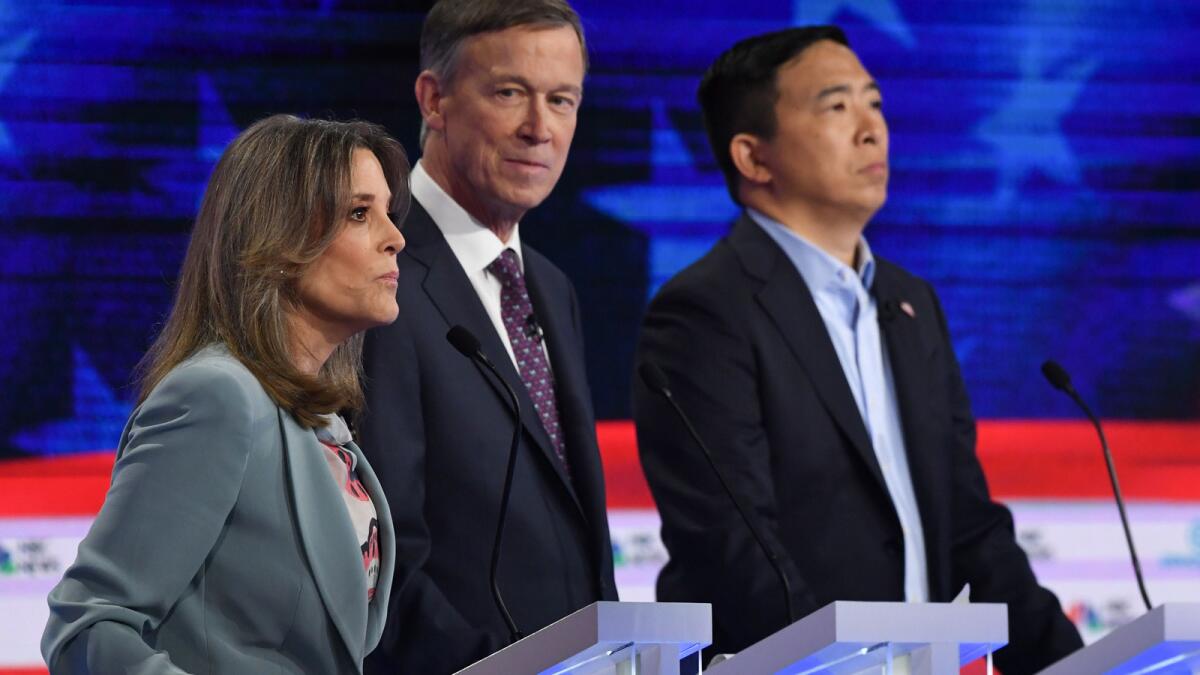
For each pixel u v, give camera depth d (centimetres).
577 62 1176
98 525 721
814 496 1239
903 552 1248
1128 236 1684
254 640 741
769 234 1345
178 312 797
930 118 1683
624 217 1642
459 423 1064
